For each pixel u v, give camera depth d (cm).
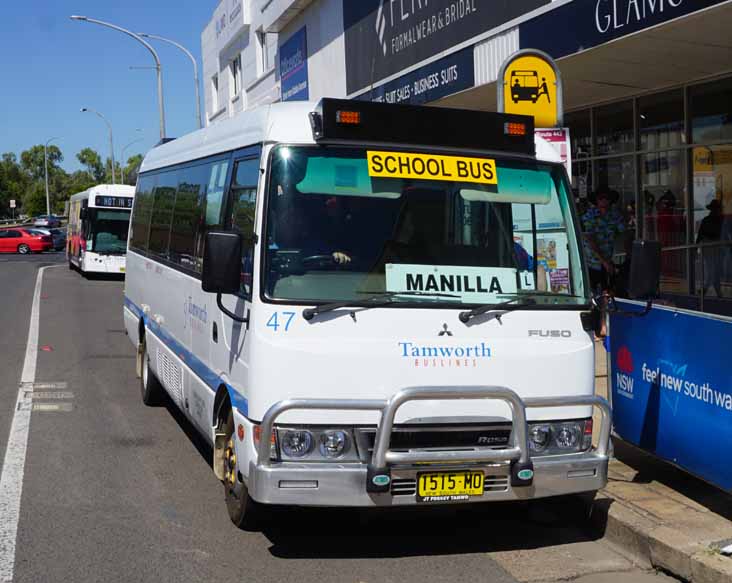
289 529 607
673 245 1394
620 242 1182
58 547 566
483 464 521
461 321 542
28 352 1406
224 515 634
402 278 546
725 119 1267
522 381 544
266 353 517
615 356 694
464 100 1557
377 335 527
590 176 1619
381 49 1789
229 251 520
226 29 3138
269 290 528
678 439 609
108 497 672
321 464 508
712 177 1298
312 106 581
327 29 2114
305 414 509
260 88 2789
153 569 533
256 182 565
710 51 1110
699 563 506
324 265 539
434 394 502
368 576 528
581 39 1113
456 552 573
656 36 1023
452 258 559
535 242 580
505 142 588
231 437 607
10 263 4466
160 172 994
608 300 623
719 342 563
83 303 2292
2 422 916
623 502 610
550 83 814
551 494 540
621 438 692
